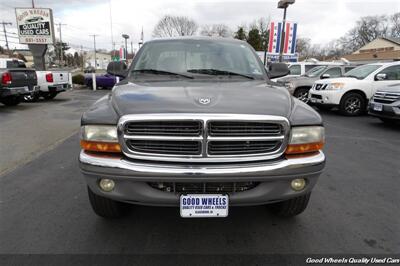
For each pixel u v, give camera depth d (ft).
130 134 7.14
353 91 30.91
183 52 11.49
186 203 7.22
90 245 8.27
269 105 7.58
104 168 7.13
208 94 8.02
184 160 7.12
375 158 16.42
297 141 7.45
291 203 8.98
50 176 13.42
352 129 24.41
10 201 10.92
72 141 19.95
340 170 14.46
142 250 8.09
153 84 9.37
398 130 24.04
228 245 8.34
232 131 7.16
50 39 56.75
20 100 38.86
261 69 11.28
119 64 11.87
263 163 7.23
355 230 9.15
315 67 42.01
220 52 11.60
